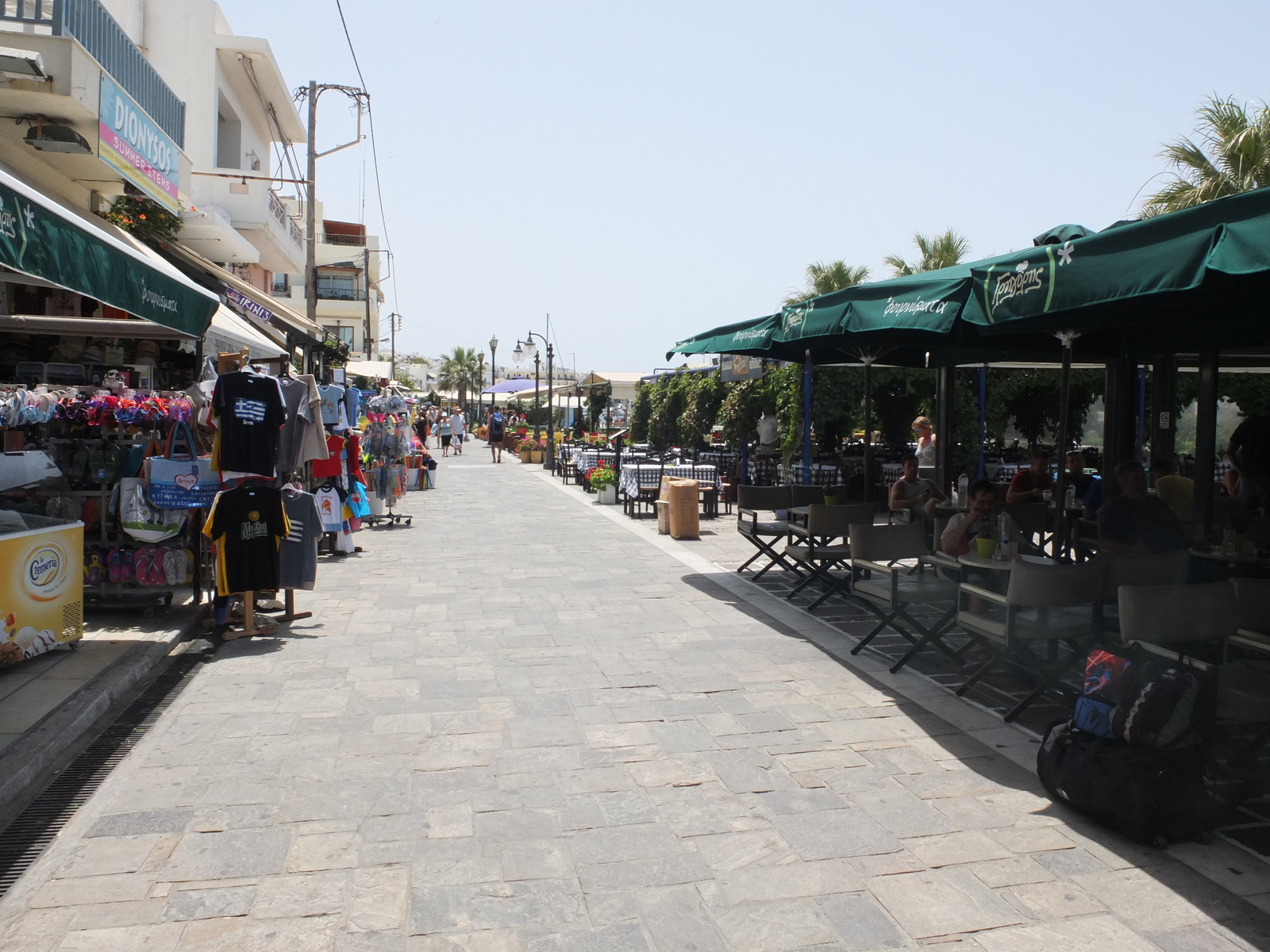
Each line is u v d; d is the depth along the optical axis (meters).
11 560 5.79
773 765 4.63
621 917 3.23
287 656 6.64
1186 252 3.66
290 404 8.14
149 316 5.90
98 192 11.66
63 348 9.52
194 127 20.25
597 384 28.25
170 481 7.02
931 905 3.31
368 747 4.84
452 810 4.09
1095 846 3.77
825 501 9.80
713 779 4.45
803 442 15.39
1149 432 13.24
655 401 22.75
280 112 24.66
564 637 7.25
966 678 6.16
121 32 10.62
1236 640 4.37
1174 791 3.74
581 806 4.13
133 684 5.88
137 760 4.65
